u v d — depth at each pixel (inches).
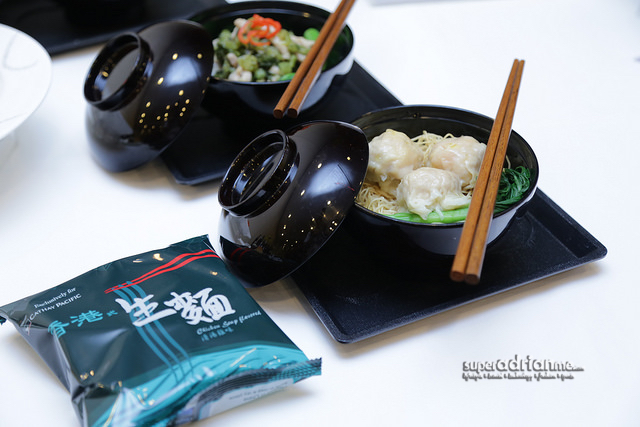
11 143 26.2
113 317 18.9
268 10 29.6
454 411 18.6
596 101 28.4
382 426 18.3
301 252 19.8
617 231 22.8
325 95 25.5
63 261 22.3
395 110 23.6
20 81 25.4
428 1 34.4
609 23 32.7
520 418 18.4
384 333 20.2
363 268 21.6
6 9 32.6
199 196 24.5
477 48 31.4
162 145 23.7
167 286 19.7
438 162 22.2
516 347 19.8
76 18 32.3
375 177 22.5
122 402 17.3
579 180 24.8
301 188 20.0
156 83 23.7
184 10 33.4
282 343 18.7
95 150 24.8
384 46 31.6
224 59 27.7
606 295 20.9
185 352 18.1
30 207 24.1
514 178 21.5
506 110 21.6
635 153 25.9
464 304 20.7
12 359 19.8
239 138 26.3
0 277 21.8
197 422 18.4
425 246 19.8
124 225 23.5
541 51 31.1
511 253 21.8
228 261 21.0
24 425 18.5
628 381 19.0
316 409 18.7
